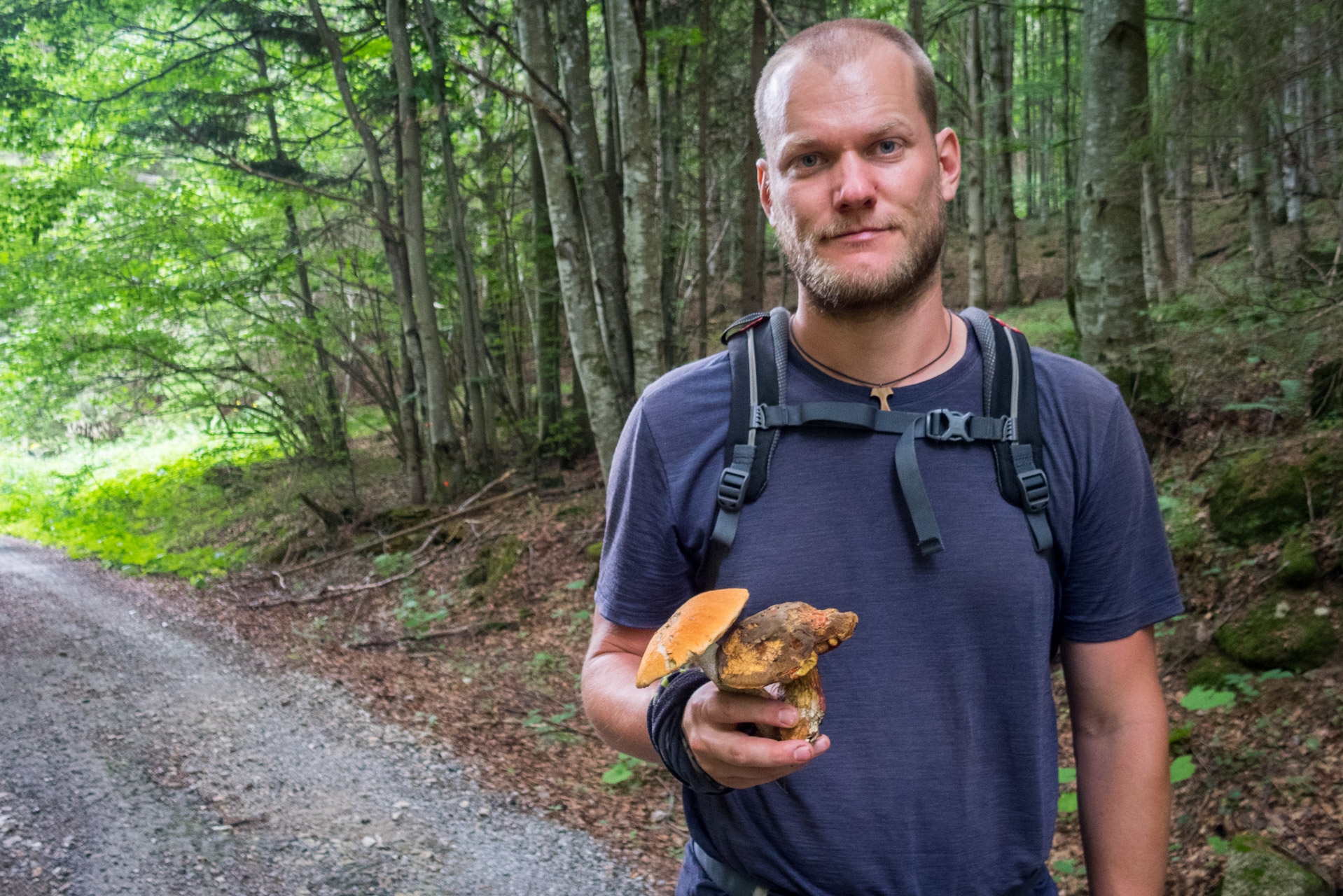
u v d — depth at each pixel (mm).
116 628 8531
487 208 14961
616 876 4125
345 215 14648
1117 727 1051
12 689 6469
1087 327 5953
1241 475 4777
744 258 9727
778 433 1009
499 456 14570
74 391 13430
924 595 954
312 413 14062
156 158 12312
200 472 15281
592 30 14148
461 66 8117
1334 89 5184
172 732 5715
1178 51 7957
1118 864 1021
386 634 8344
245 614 9273
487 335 15633
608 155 9633
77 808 4570
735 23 13633
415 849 4336
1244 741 3621
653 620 1116
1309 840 3037
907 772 949
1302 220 9305
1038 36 22719
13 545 14539
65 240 12719
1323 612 3926
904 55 983
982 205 14422
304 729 5871
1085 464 1010
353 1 12297
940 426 975
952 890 965
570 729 5934
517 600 8586
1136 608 1038
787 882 994
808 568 965
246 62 13656
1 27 11484
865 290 951
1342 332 5000
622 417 8664
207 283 12688
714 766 823
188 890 3875
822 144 952
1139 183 5711
